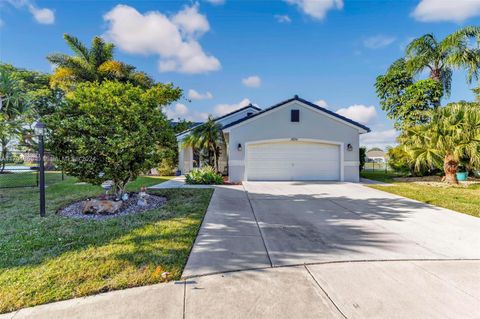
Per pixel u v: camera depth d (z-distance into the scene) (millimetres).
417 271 3613
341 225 5832
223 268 3650
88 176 7160
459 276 3471
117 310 2711
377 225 5844
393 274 3521
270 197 9391
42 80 25203
